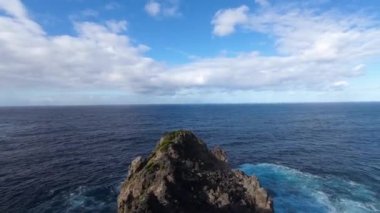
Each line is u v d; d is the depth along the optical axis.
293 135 93.00
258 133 97.62
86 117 177.88
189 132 37.16
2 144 77.00
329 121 143.25
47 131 105.00
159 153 32.28
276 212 32.44
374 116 174.75
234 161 57.25
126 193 29.39
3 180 45.62
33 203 36.38
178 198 26.98
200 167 32.41
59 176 47.84
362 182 43.00
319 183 42.44
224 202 27.88
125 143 78.25
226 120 150.50
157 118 165.38
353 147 72.25
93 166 54.50
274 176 46.28
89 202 36.59
